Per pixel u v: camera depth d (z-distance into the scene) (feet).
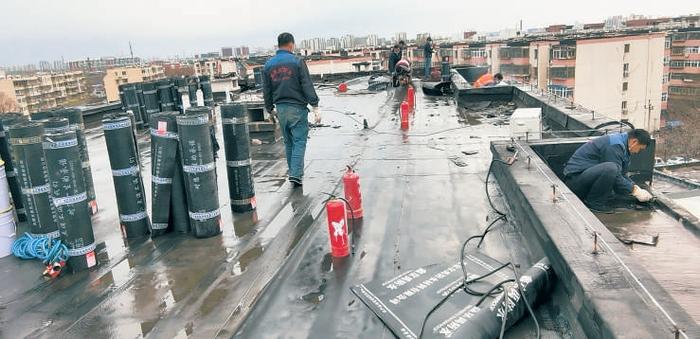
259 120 28.84
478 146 23.91
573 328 8.52
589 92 144.87
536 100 30.73
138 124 37.04
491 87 40.42
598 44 140.77
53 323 10.15
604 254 9.30
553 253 9.98
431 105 40.47
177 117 13.53
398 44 57.62
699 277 10.82
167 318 10.04
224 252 13.17
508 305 8.98
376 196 16.89
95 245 13.76
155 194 14.34
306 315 9.78
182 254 13.21
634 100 148.25
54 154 11.69
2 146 16.34
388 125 31.65
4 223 13.55
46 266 12.57
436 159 21.67
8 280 12.22
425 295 9.87
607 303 7.61
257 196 17.94
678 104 155.33
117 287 11.53
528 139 19.10
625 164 16.01
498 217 14.25
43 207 13.41
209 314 10.09
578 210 11.59
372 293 10.18
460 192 16.85
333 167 21.45
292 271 11.75
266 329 9.41
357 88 57.98
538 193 12.89
